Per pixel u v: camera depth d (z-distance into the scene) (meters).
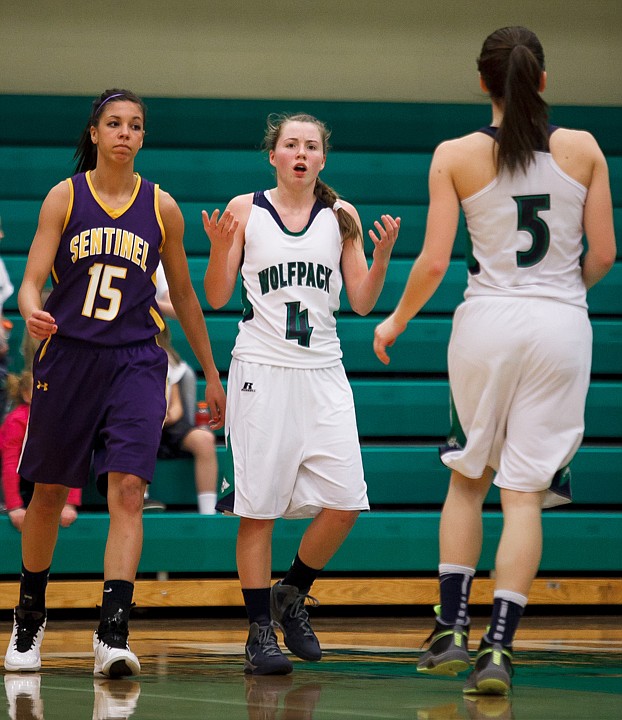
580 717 8.44
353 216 12.25
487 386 9.72
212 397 12.29
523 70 9.76
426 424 20.06
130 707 8.97
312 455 11.61
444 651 9.73
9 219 21.56
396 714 8.59
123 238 11.05
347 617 17.58
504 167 9.77
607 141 23.88
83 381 10.94
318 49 24.34
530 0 24.66
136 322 11.09
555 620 17.19
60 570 17.41
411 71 24.53
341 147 23.64
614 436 20.20
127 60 23.91
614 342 20.94
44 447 11.05
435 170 9.91
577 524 18.30
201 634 15.23
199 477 18.52
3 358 18.30
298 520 17.78
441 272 9.86
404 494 19.22
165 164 22.22
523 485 9.65
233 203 12.13
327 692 9.81
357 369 20.59
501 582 9.52
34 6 23.69
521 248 9.79
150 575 18.25
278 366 11.61
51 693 9.77
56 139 22.98
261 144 23.27
